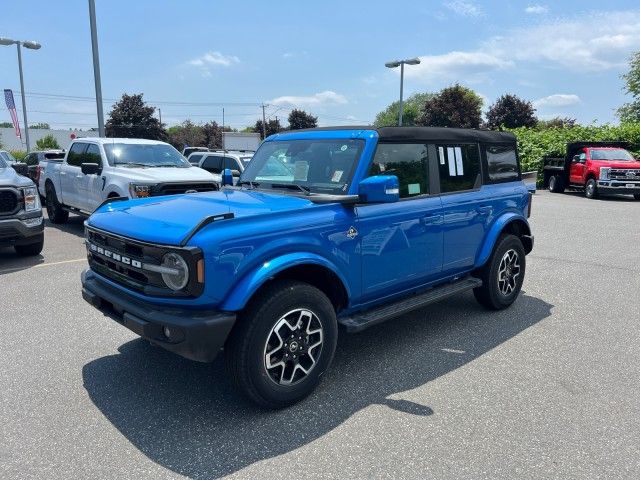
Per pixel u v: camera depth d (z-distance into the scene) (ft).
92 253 13.55
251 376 11.21
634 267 26.45
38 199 27.20
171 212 12.25
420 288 16.06
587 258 28.68
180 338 10.52
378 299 14.49
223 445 10.59
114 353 15.23
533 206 55.88
